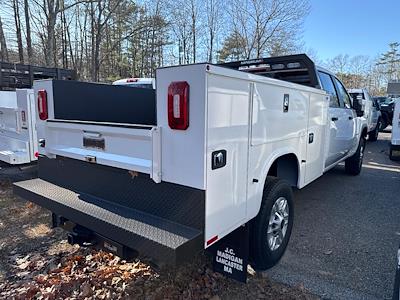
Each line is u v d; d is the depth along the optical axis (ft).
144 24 82.17
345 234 11.78
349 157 19.70
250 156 7.25
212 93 5.79
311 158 11.50
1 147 17.11
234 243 7.64
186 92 5.75
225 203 6.53
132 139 6.71
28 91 14.49
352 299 7.91
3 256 9.71
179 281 8.43
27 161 14.75
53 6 60.44
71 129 8.15
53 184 9.05
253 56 86.84
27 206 13.91
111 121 10.96
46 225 12.00
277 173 10.23
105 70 94.58
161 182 6.45
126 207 7.27
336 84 15.83
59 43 84.12
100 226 6.66
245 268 7.56
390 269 9.34
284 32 85.20
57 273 8.75
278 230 9.23
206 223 6.06
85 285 8.10
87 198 7.90
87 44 89.66
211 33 99.40
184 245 5.63
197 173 5.92
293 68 13.57
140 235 5.94
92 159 7.63
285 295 8.01
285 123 8.93
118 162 7.05
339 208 14.67
